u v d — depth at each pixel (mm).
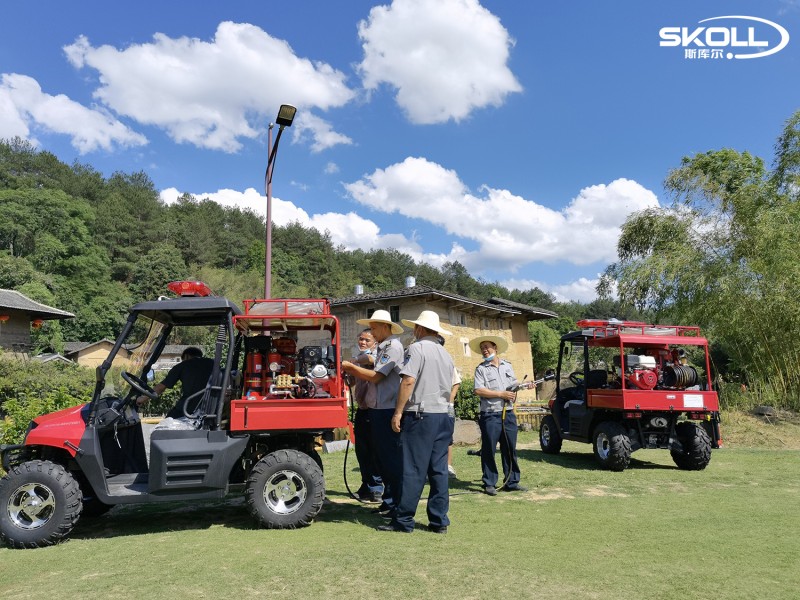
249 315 5445
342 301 22891
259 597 3311
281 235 116250
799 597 3365
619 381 9391
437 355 4984
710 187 16359
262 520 5000
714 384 15672
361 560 3967
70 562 4105
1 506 4672
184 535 4848
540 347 40188
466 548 4328
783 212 15188
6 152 95812
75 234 70500
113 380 5375
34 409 7656
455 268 142500
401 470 4988
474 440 10938
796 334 14750
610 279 19141
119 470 5508
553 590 3438
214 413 5152
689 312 16359
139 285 70188
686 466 8820
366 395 6176
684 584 3566
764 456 10234
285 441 5473
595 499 6465
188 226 94438
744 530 5016
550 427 10617
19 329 25328
